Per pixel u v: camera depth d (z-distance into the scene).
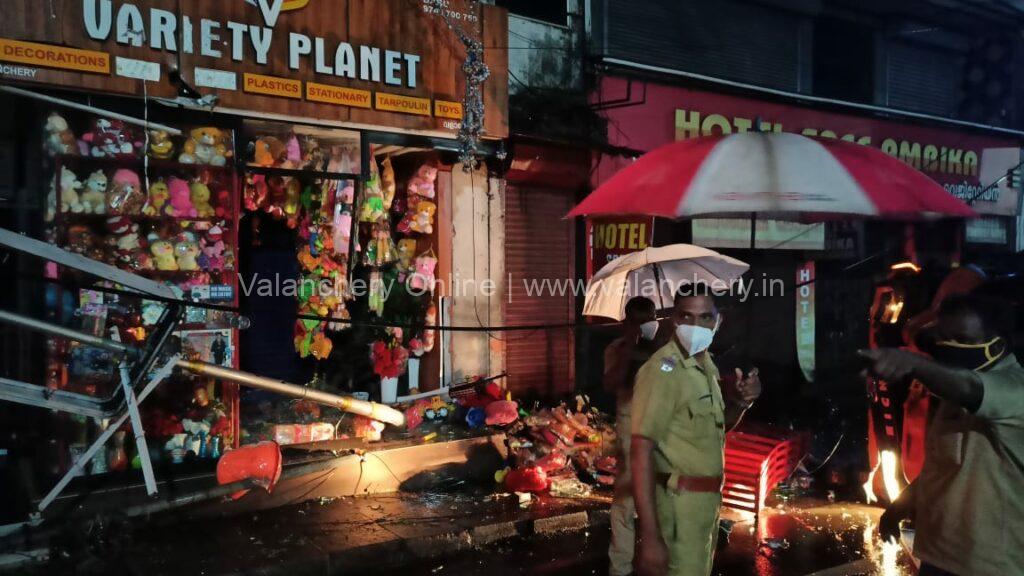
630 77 9.77
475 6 7.42
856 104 11.84
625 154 9.40
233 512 5.87
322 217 7.06
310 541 5.40
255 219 7.46
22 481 5.13
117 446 5.71
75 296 5.62
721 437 3.66
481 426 7.41
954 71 14.12
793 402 11.12
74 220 5.73
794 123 11.48
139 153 5.91
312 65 6.45
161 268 6.09
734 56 10.98
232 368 6.06
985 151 14.35
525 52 8.82
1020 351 5.90
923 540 3.27
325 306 7.12
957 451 3.12
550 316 9.00
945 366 2.84
